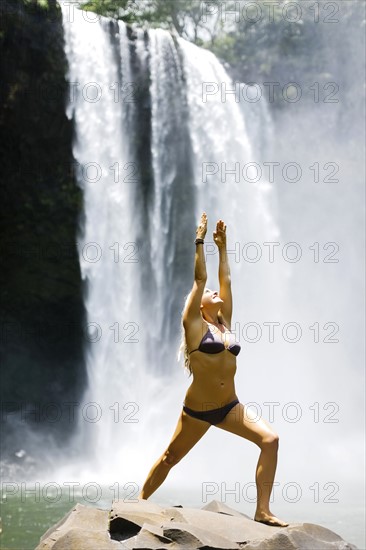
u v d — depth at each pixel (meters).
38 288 25.44
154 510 5.18
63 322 25.97
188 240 27.25
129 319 25.86
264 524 5.02
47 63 23.53
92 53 24.64
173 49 26.61
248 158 28.48
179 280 27.22
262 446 5.11
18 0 22.38
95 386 25.38
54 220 24.95
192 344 5.15
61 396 25.47
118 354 25.55
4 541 10.26
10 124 23.42
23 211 24.50
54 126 24.09
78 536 4.74
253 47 32.56
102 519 5.26
